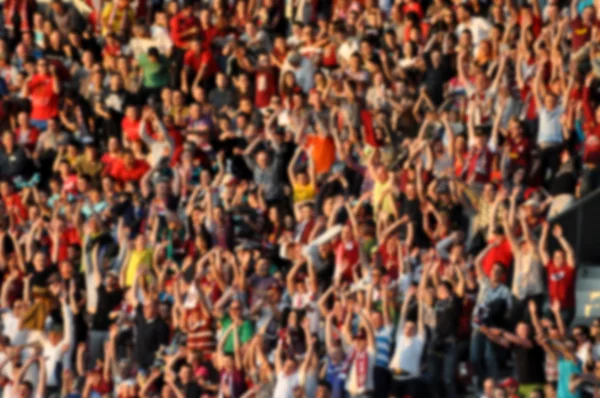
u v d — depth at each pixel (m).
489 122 96.62
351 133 99.19
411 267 88.00
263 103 105.31
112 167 102.19
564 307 83.88
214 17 111.50
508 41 101.06
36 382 91.00
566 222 88.50
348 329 84.25
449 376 83.00
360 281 88.56
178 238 96.44
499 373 83.88
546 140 93.31
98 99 106.88
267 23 111.81
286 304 89.50
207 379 86.81
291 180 97.94
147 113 102.62
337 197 93.56
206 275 91.00
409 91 101.19
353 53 102.62
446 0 106.44
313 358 83.62
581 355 80.44
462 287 83.69
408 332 82.62
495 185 90.69
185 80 107.44
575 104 93.56
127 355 89.75
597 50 95.00
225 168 100.06
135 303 90.62
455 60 102.00
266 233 96.25
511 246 86.25
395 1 107.69
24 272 95.44
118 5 113.12
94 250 93.75
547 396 80.25
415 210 91.06
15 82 110.25
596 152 90.81
